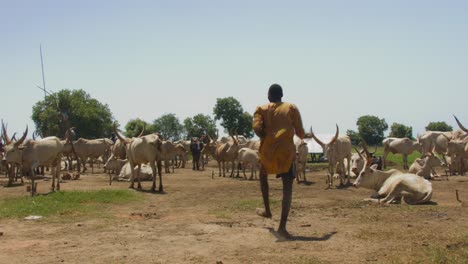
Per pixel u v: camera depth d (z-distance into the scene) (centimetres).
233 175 2755
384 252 777
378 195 1476
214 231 959
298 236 911
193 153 3528
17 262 734
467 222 1041
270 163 907
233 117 8769
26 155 1695
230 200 1564
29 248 830
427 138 3234
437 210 1227
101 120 8269
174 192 1830
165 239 888
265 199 999
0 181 2345
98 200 1495
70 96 7938
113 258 752
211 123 8894
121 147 2778
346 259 734
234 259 740
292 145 909
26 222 1108
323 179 2459
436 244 829
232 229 979
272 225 1038
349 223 1053
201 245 834
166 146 3144
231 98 8769
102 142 3147
